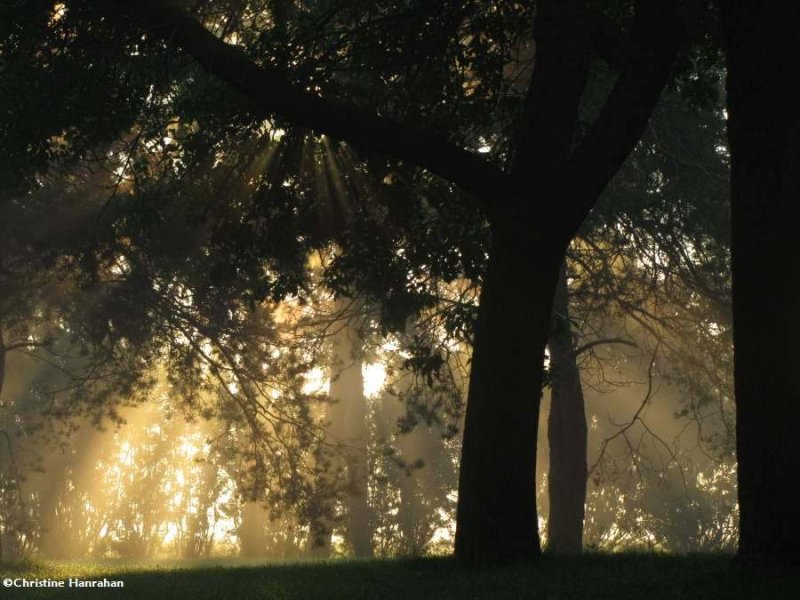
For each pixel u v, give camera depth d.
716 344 29.84
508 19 17.89
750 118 11.09
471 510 13.48
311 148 19.36
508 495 13.40
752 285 10.98
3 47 15.71
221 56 14.07
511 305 13.56
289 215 19.30
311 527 32.78
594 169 13.48
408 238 20.27
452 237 19.80
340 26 19.66
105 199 26.88
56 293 29.78
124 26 15.80
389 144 13.90
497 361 13.55
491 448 13.45
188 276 28.81
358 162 19.44
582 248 29.14
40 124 15.59
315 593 11.45
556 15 14.21
